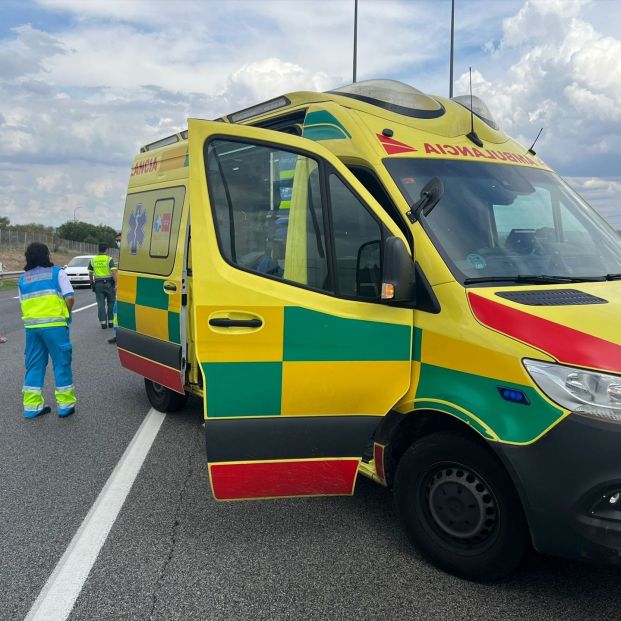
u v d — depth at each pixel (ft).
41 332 20.42
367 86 13.64
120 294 21.77
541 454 9.14
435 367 10.46
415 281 10.78
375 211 10.96
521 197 12.86
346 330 10.91
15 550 11.77
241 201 11.53
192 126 11.46
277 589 10.42
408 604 9.96
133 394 24.30
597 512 8.87
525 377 9.33
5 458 16.87
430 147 12.67
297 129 14.02
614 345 8.96
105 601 10.11
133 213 21.39
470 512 10.41
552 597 10.14
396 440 11.77
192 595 10.27
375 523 12.82
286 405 11.08
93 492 14.52
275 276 11.34
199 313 10.94
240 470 11.16
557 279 11.23
